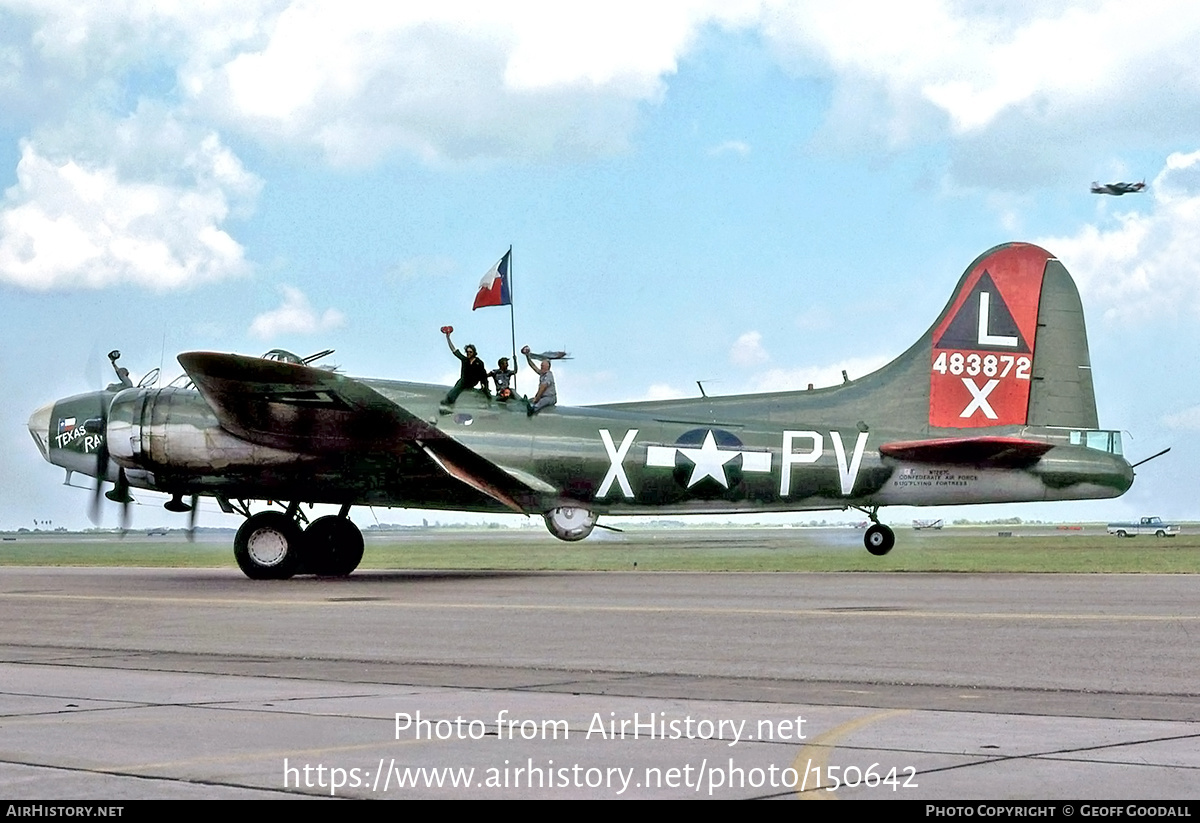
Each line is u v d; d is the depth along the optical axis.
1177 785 6.32
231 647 12.69
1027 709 8.71
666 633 13.57
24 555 41.41
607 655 11.85
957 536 75.25
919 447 25.45
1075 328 26.38
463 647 12.49
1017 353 26.30
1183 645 12.26
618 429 25.42
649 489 25.52
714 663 11.25
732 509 26.02
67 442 24.52
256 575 23.92
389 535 83.94
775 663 11.21
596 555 36.84
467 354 25.25
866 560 32.41
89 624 15.08
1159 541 58.09
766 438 25.75
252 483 23.92
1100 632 13.35
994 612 15.64
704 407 26.06
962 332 26.28
